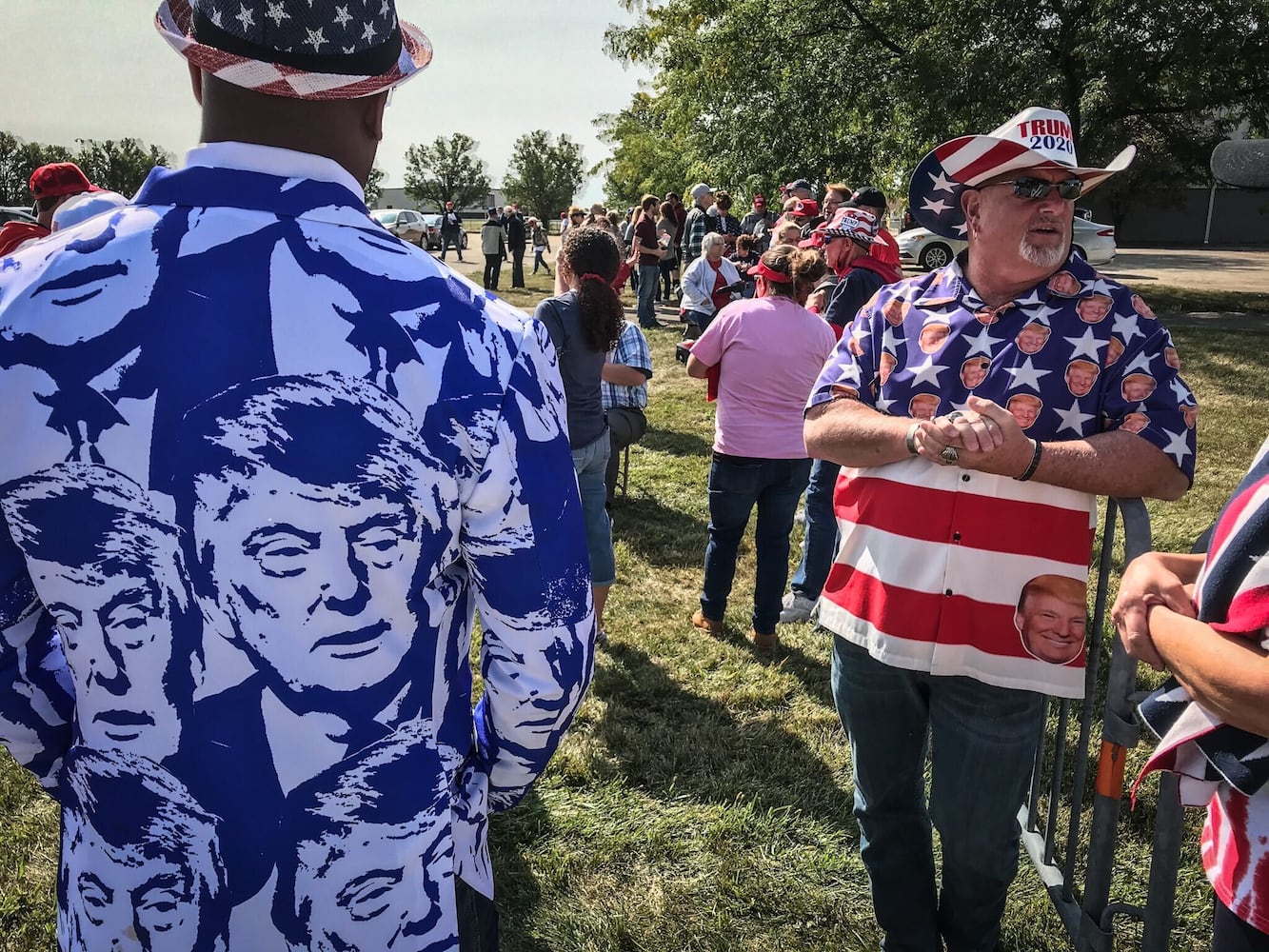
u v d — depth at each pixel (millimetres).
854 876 2543
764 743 3211
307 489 875
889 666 1960
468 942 1100
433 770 982
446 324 923
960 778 1903
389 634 934
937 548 1851
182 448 866
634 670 3709
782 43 17188
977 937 2061
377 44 920
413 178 68000
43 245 921
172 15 978
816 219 7953
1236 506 1242
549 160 63344
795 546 5098
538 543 984
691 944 2312
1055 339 1795
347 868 938
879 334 1981
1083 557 1823
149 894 937
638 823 2740
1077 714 3389
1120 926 2391
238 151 910
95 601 901
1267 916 1234
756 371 3611
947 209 2160
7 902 2396
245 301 874
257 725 910
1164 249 30844
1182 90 14836
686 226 13148
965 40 15039
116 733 928
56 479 880
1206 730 1288
